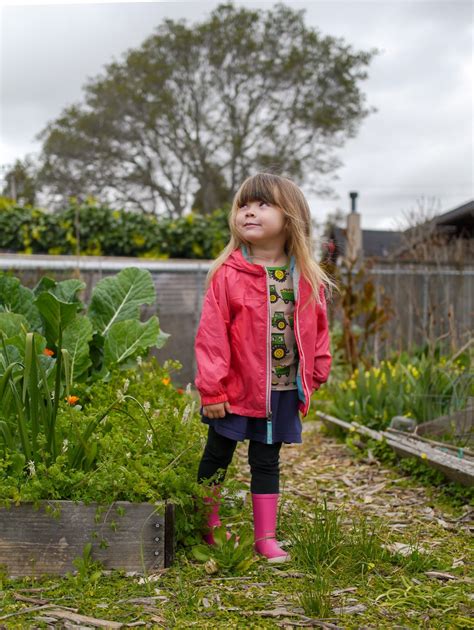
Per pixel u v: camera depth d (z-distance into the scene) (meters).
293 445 5.56
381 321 7.86
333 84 28.12
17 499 2.46
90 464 2.74
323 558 2.67
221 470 2.88
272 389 2.87
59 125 27.97
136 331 4.25
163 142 26.92
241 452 5.12
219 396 2.77
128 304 4.61
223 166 26.77
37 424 2.70
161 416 3.28
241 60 26.78
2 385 2.65
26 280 8.15
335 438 5.75
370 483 4.21
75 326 4.02
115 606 2.24
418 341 9.69
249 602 2.30
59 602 2.27
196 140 26.62
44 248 10.91
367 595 2.38
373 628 2.12
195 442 3.04
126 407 3.37
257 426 2.85
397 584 2.50
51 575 2.49
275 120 27.12
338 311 9.33
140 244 11.02
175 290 9.51
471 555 2.88
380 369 6.26
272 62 26.64
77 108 28.12
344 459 4.95
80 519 2.52
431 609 2.27
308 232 3.01
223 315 2.84
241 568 2.61
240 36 26.48
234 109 26.77
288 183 3.00
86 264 8.59
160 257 11.13
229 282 2.86
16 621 2.11
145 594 2.35
